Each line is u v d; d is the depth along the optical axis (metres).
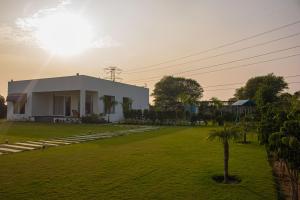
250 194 5.38
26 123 28.69
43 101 34.41
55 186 5.80
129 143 12.62
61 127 23.14
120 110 34.72
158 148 10.97
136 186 5.81
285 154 4.37
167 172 6.96
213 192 5.47
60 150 10.51
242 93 49.97
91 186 5.81
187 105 31.20
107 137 15.30
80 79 29.36
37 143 12.61
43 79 32.22
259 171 7.11
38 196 5.19
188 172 6.96
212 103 29.66
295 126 4.36
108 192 5.43
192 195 5.29
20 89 34.44
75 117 29.75
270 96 15.80
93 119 28.98
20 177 6.49
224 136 6.37
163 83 57.84
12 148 11.03
